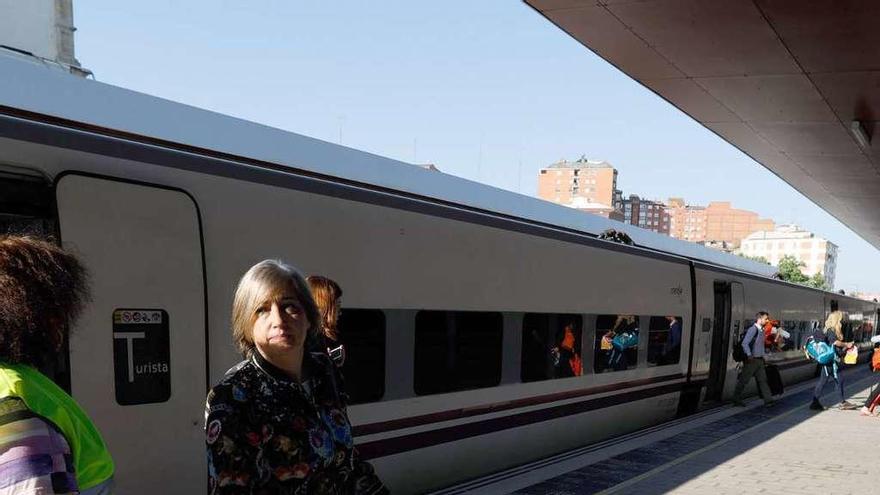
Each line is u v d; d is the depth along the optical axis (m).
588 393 8.44
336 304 3.29
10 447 1.28
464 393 6.36
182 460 3.85
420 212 5.92
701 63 10.16
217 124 5.75
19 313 1.39
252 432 1.85
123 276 3.64
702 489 6.26
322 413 2.04
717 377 12.84
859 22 8.19
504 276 6.91
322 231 4.95
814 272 179.12
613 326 9.05
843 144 14.58
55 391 1.46
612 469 6.93
